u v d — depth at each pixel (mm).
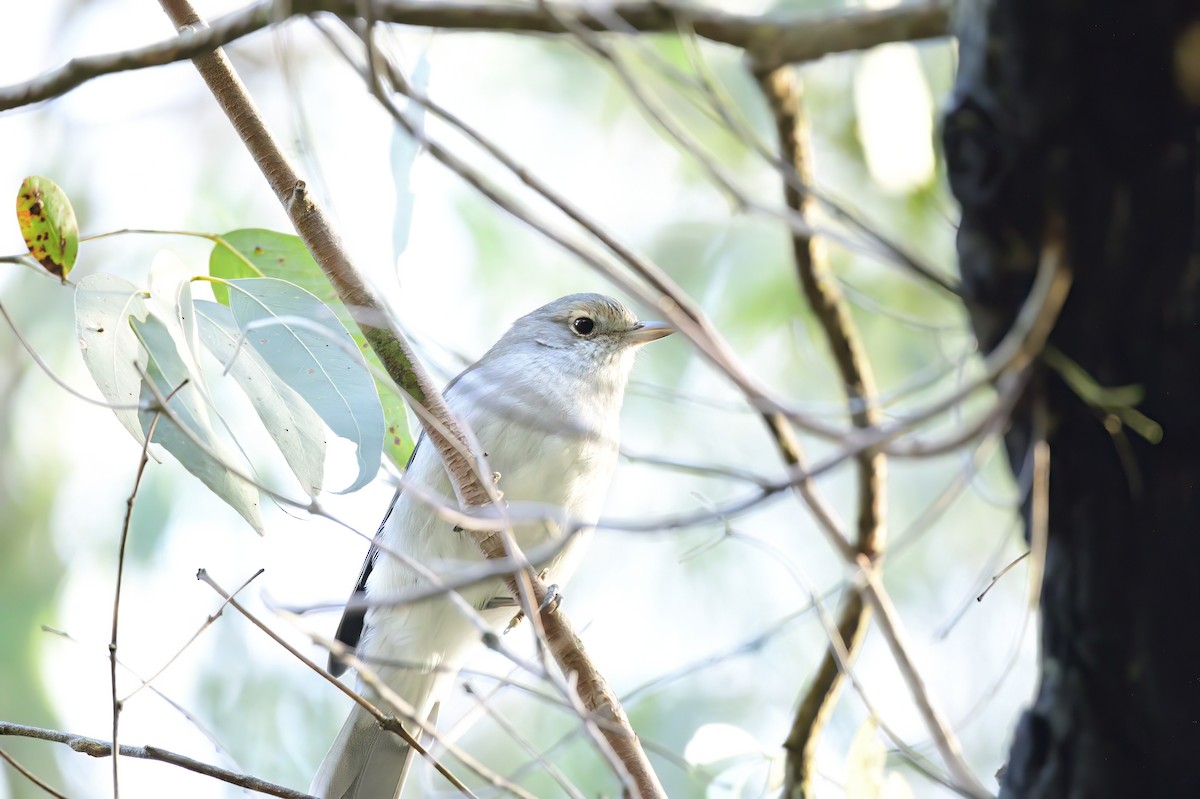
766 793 7055
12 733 5230
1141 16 4422
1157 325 4496
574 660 5605
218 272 6410
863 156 10031
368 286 5734
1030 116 4547
